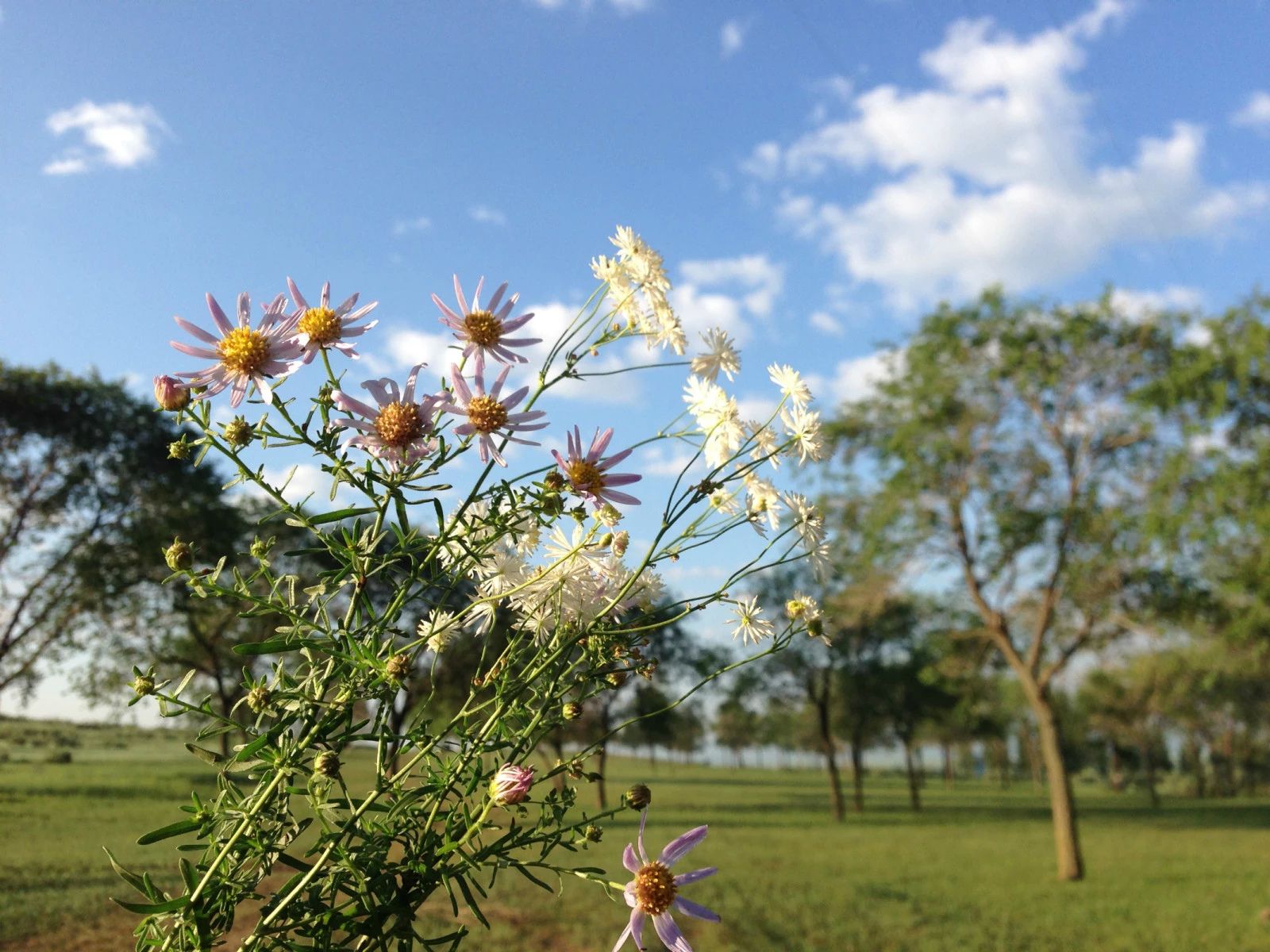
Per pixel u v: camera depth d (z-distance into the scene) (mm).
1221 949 10695
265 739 1214
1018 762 83125
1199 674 16859
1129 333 15789
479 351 1462
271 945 1209
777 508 1674
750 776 71688
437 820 1364
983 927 11695
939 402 16297
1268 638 14906
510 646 1483
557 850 12906
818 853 19547
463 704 1454
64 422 18938
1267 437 13758
